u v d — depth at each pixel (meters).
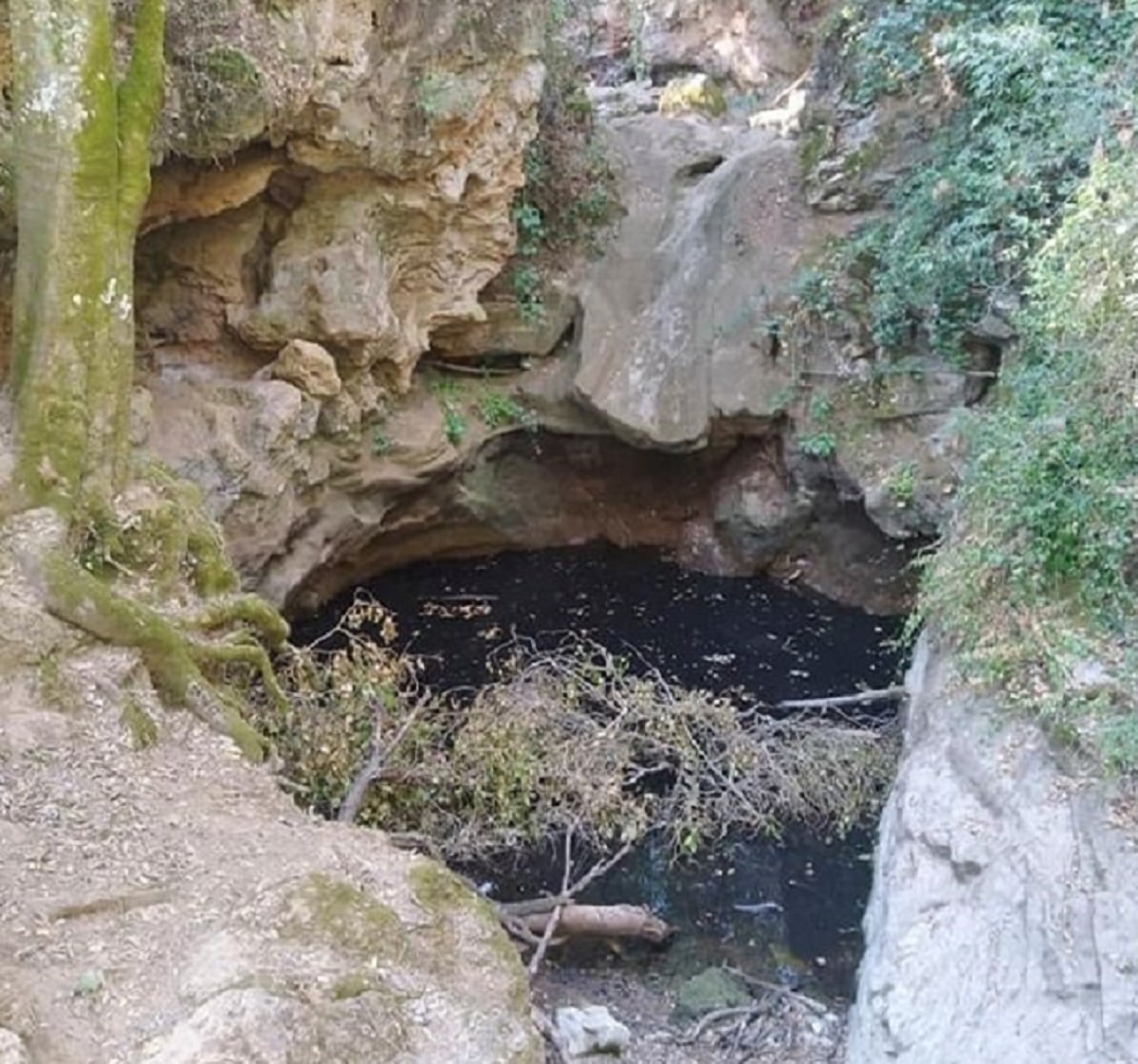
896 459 11.29
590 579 13.06
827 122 12.41
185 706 6.40
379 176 10.32
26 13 6.53
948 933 6.00
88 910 4.57
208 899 4.73
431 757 7.98
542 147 12.45
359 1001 4.18
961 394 11.20
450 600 12.45
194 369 10.12
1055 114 9.38
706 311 12.48
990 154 10.42
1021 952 5.66
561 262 12.80
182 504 7.46
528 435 12.77
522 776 7.94
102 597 6.30
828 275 11.91
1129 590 7.41
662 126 14.09
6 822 5.10
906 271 10.90
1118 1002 5.23
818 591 12.64
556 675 10.19
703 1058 6.54
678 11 17.33
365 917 4.65
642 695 8.99
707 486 13.32
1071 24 9.89
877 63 11.77
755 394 12.08
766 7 16.73
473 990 4.64
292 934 4.52
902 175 11.85
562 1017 6.46
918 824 6.71
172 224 9.52
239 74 8.30
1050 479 7.64
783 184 12.78
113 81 6.75
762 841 8.40
